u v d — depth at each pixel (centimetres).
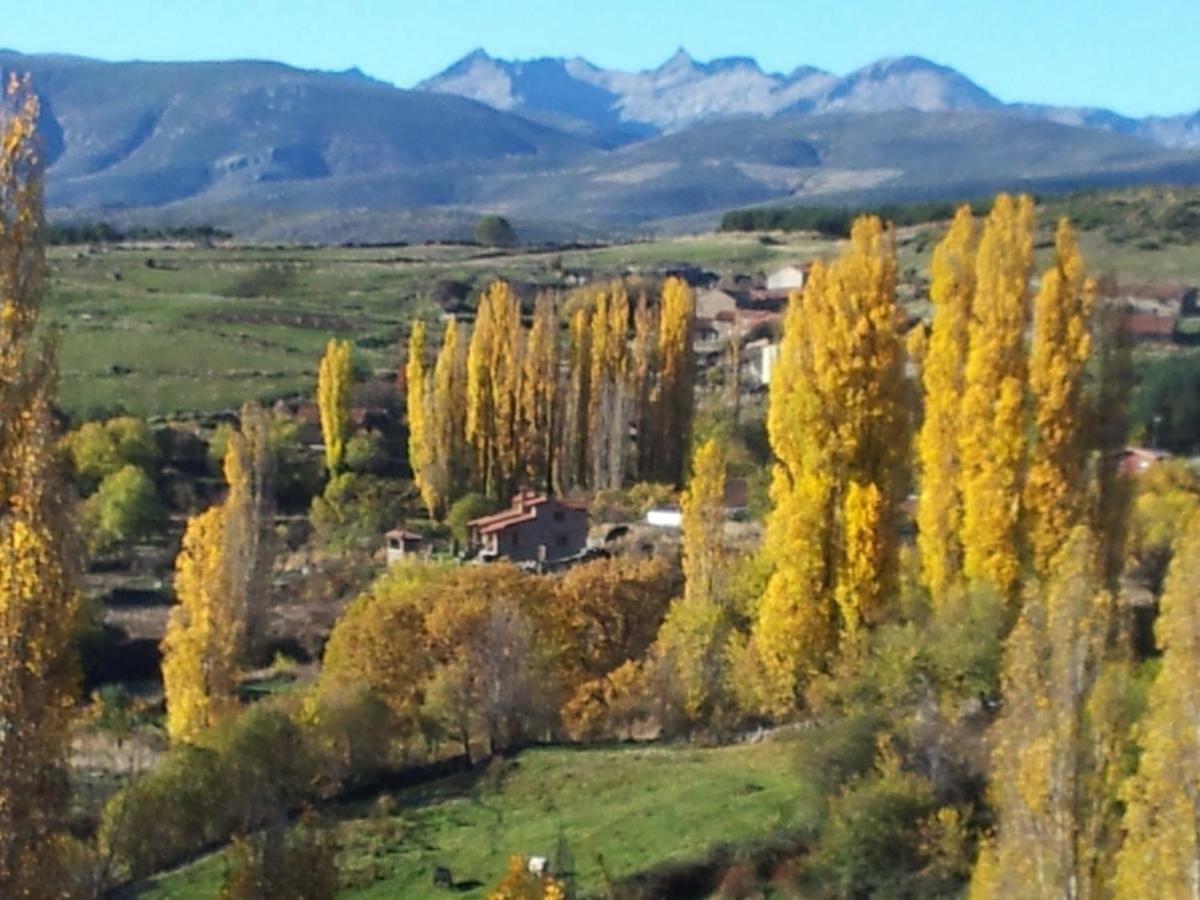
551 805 5053
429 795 5325
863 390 4962
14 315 2205
